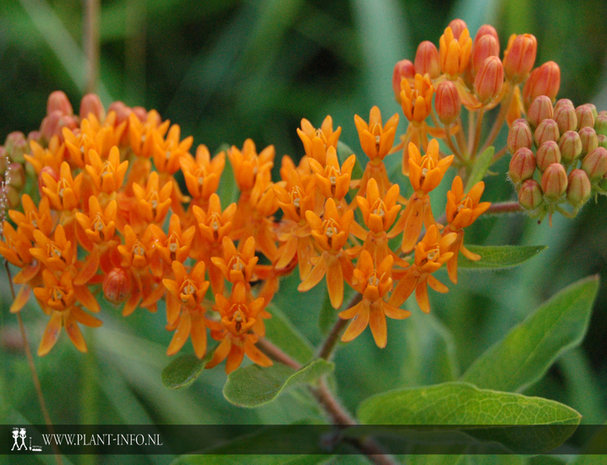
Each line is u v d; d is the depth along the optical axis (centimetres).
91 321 41
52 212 41
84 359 47
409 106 41
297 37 60
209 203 40
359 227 40
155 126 42
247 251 40
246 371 40
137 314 51
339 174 40
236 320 40
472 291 51
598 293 52
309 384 42
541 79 41
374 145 40
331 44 59
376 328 40
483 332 52
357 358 50
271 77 59
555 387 51
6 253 40
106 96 53
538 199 40
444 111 41
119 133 41
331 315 42
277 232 41
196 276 40
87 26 48
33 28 55
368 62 51
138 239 40
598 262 52
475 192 40
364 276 40
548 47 56
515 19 51
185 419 49
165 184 41
